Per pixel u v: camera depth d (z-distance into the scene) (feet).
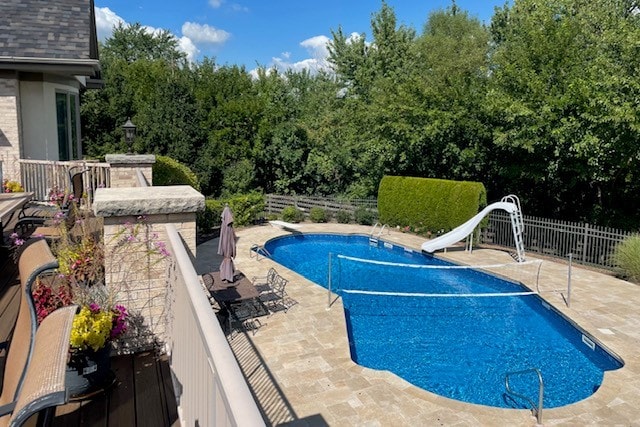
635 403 22.13
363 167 86.69
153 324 16.12
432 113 63.67
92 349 12.68
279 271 43.45
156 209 15.71
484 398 24.64
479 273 45.85
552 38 53.67
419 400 22.15
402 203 64.75
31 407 5.32
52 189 34.22
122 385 13.70
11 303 18.33
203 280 32.24
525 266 46.91
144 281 15.94
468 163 65.21
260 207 69.62
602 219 57.31
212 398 6.18
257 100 88.74
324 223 70.49
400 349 30.73
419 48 103.81
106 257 15.62
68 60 41.73
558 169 54.80
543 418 20.84
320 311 33.47
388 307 38.47
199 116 74.95
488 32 108.58
